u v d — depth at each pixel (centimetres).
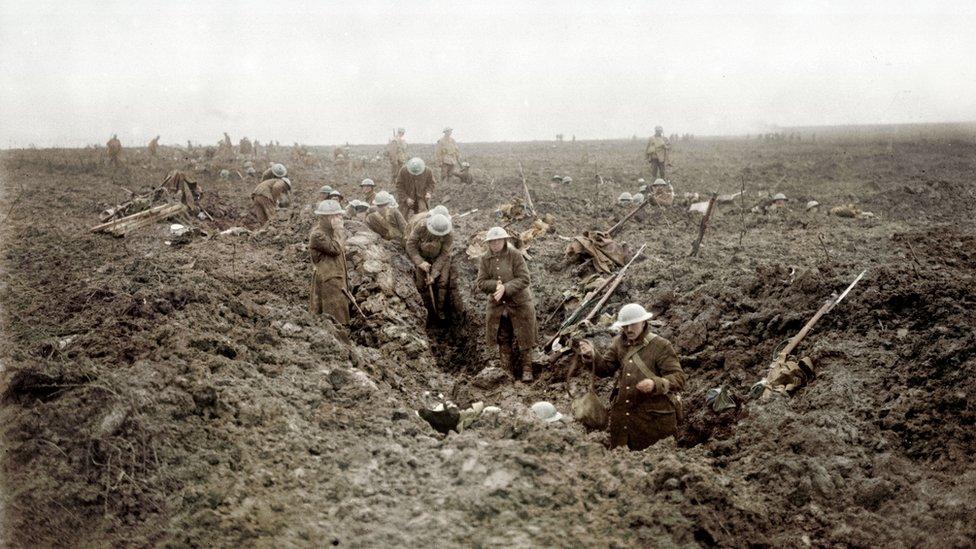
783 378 607
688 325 728
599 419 548
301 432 477
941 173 2352
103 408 439
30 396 452
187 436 445
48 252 1075
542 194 1814
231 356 566
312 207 1260
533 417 516
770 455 489
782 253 1037
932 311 650
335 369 579
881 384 570
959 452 471
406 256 1012
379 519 395
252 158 3481
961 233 1068
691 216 1536
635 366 496
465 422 530
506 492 414
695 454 513
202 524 381
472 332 871
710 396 591
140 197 1427
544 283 966
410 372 746
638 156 3947
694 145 5334
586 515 404
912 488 445
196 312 641
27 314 718
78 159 2739
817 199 1783
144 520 384
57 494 388
